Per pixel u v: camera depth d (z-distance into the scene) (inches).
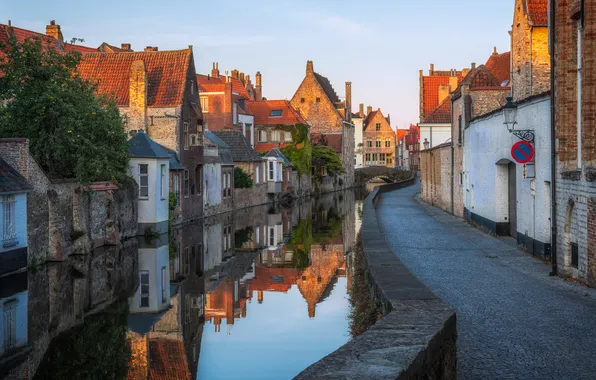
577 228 599.5
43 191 906.1
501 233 1031.6
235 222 1664.6
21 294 710.5
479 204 1173.7
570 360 341.4
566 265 623.8
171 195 1423.5
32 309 645.9
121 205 1182.3
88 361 488.4
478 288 566.3
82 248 997.8
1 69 1045.8
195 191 1686.8
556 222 645.3
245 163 2251.5
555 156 651.5
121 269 887.1
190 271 908.6
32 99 976.9
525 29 1014.4
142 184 1284.4
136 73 1593.3
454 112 1513.3
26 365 476.1
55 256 926.4
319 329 580.7
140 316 634.2
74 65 1069.1
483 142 1127.0
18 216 830.5
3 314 623.5
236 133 2309.3
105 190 1084.5
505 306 484.1
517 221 881.5
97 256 991.6
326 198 2935.5
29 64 1018.1
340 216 1907.0
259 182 2368.4
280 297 733.9
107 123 1062.4
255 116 3085.6
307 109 3754.9
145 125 1587.1
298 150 2957.7
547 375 317.7
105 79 1675.7
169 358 498.6
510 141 914.7
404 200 2172.7
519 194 868.6
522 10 1031.6
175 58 1695.4
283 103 3125.0
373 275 527.8
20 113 991.6
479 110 1337.4
